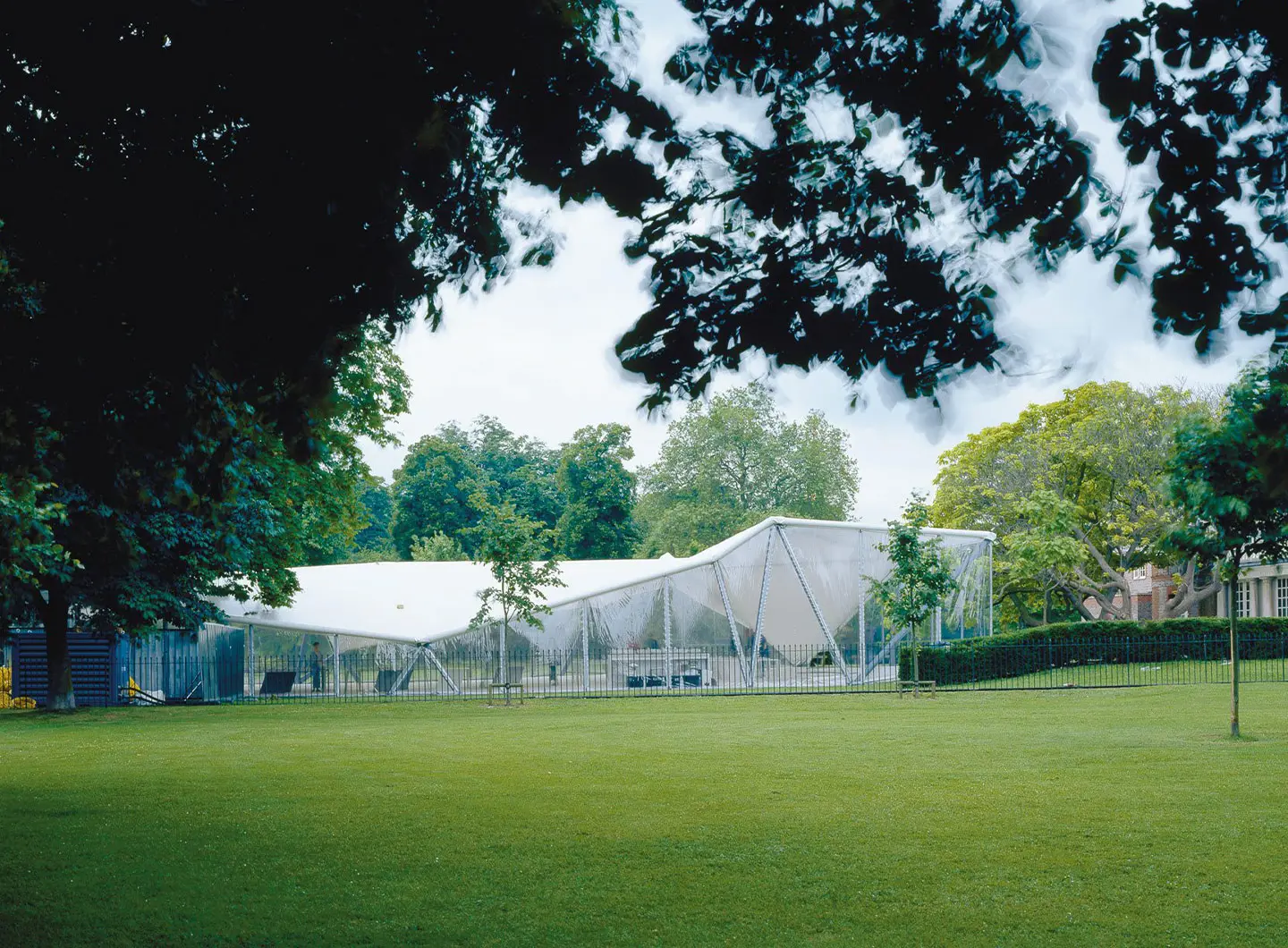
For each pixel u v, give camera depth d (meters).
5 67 6.05
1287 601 46.53
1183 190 5.11
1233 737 16.56
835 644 38.06
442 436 85.00
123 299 6.35
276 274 6.02
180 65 5.64
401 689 36.12
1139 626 35.81
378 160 5.67
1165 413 42.97
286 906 8.14
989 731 18.77
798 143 5.57
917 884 8.48
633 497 74.56
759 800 12.07
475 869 9.14
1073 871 8.73
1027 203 5.18
